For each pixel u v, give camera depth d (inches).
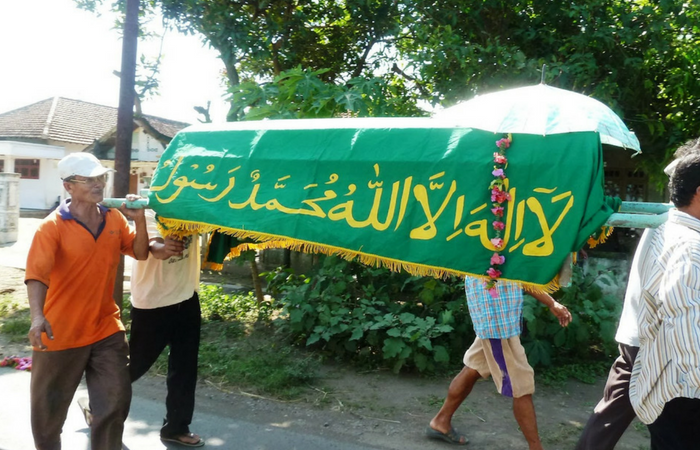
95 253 113.5
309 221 107.4
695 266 82.8
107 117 1098.1
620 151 291.3
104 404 112.0
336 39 356.5
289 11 319.6
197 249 141.7
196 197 119.8
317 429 152.0
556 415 161.3
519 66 237.3
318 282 217.5
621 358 110.3
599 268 223.1
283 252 338.6
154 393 176.7
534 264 90.5
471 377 138.2
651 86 245.1
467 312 208.1
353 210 104.7
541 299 135.3
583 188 88.0
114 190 212.7
